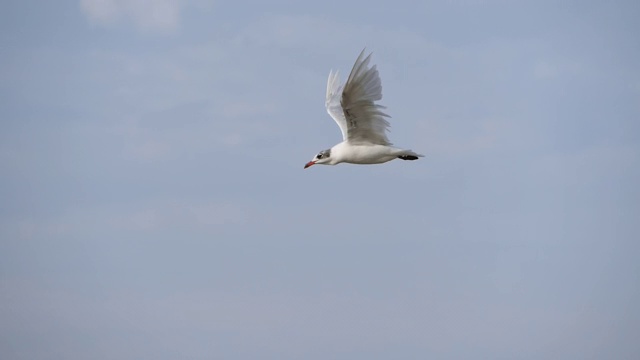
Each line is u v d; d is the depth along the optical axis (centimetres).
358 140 1948
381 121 1898
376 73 1822
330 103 2145
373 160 1955
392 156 1944
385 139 1930
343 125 2075
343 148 1952
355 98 1847
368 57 1794
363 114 1888
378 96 1844
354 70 1794
